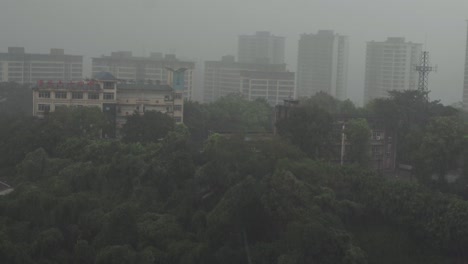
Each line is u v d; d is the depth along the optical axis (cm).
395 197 7156
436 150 8381
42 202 7050
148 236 6775
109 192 8119
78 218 7106
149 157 8475
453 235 6694
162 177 7888
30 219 7019
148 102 13088
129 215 6794
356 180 7644
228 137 8869
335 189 7588
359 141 9438
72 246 6775
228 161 7675
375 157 10425
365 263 6028
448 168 8600
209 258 6372
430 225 6844
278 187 6762
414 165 8781
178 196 7562
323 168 7756
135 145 9031
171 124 10831
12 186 8994
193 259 6272
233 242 6594
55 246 6525
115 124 12612
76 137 10056
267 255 6341
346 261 5925
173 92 13312
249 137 9919
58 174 8606
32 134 10156
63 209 7019
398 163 10456
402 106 10331
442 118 8888
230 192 6750
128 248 6334
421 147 8562
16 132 10519
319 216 6512
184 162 7956
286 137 8875
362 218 7300
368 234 7094
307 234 5941
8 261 6050
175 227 6919
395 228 7188
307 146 8869
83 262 6444
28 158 9069
